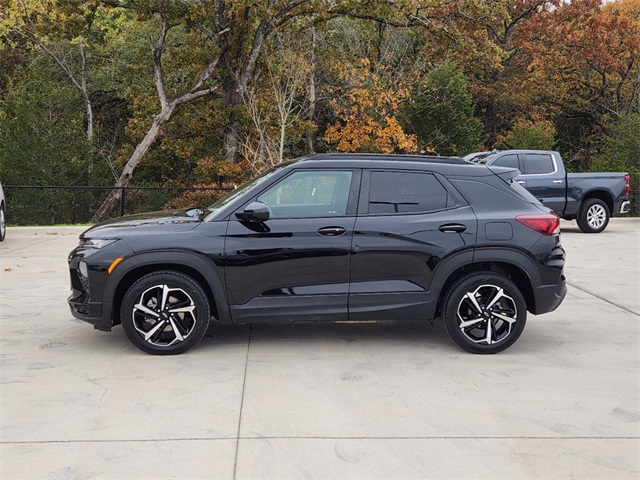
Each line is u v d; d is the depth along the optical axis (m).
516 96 39.28
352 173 6.23
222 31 25.86
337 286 6.07
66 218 28.33
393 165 6.28
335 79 30.28
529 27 38.50
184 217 6.41
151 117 28.70
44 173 28.12
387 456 4.04
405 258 6.08
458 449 4.15
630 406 4.94
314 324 7.35
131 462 3.93
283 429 4.43
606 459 4.04
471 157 16.88
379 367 5.80
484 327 6.21
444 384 5.37
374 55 30.77
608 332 7.12
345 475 3.79
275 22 25.75
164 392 5.11
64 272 10.58
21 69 35.75
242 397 5.02
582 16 38.88
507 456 4.06
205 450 4.09
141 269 6.14
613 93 42.62
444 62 32.25
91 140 31.72
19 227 16.80
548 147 32.66
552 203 16.33
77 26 27.77
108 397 5.00
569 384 5.41
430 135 31.72
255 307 6.04
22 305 8.16
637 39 38.81
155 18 31.67
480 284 6.12
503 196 6.29
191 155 30.53
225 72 27.61
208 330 7.05
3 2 30.55
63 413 4.68
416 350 6.35
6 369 5.66
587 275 10.58
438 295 6.13
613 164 28.03
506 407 4.88
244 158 27.94
